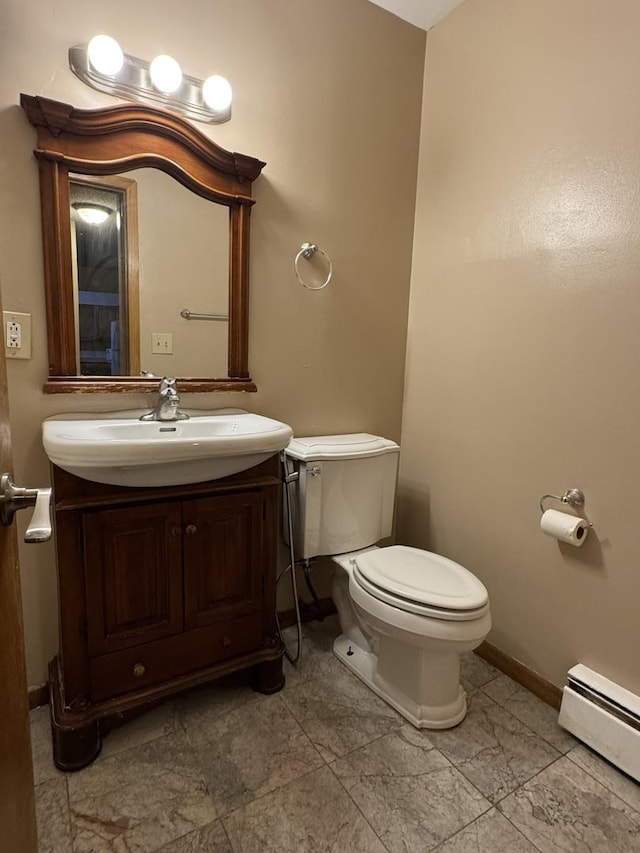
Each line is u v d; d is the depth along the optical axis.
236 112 1.61
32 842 0.75
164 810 1.18
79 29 1.35
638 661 1.38
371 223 1.98
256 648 1.56
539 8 1.53
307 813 1.19
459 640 1.36
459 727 1.49
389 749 1.39
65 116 1.32
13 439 1.39
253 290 1.74
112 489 1.26
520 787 1.28
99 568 1.26
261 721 1.48
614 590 1.43
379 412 2.15
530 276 1.61
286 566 1.95
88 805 1.19
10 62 1.27
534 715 1.55
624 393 1.37
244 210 1.66
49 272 1.38
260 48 1.63
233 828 1.15
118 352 1.53
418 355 2.11
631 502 1.37
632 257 1.33
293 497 1.77
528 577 1.68
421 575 1.52
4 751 0.64
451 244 1.92
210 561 1.43
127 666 1.34
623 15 1.31
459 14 1.83
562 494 1.55
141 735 1.41
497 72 1.69
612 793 1.27
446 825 1.17
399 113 1.98
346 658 1.75
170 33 1.47
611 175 1.37
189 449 1.21
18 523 1.45
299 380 1.90
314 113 1.77
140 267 1.53
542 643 1.64
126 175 1.47
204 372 1.69
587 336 1.46
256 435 1.33
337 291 1.94
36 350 1.40
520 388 1.67
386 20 1.89
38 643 1.51
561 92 1.48
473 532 1.89
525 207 1.62
